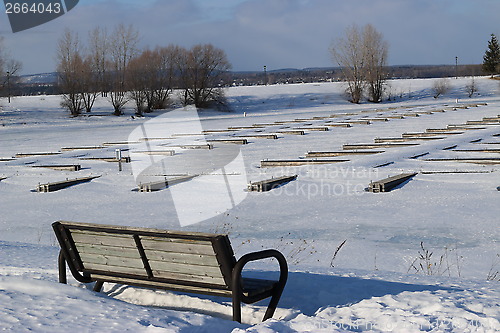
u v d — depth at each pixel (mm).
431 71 170875
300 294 5863
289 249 11602
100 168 26500
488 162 21828
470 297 5363
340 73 87812
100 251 5910
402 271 9570
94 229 5707
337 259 10609
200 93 75312
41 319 4809
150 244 5508
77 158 30922
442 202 15969
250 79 175000
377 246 11688
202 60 74688
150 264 5703
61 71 73188
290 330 4535
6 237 13844
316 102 85250
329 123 47219
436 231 12852
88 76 74188
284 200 17500
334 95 90125
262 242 12406
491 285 6137
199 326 4785
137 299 6020
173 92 83625
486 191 17016
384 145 29297
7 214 17234
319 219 14734
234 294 5113
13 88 88625
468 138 30406
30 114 72500
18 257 7824
